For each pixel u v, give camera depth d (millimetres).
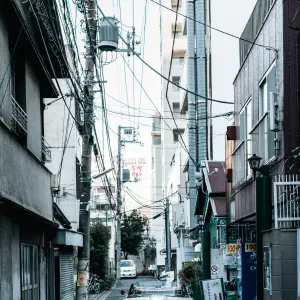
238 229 17547
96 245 37719
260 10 13367
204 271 21875
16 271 11344
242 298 14359
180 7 50969
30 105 13633
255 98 13523
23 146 11914
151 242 74312
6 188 10406
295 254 9570
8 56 11461
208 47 26891
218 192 22953
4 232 10156
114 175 50188
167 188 58438
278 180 11250
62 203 23031
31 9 12398
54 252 17781
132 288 13469
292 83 11086
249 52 14258
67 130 20859
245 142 14352
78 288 16391
